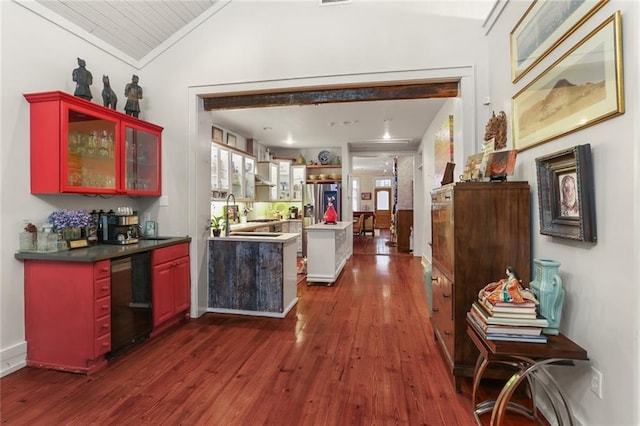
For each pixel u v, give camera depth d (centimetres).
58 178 244
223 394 206
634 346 125
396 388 213
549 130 181
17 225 241
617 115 132
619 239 132
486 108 284
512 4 234
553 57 178
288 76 321
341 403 197
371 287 474
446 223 230
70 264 234
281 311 349
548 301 163
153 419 182
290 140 697
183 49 345
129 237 300
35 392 208
